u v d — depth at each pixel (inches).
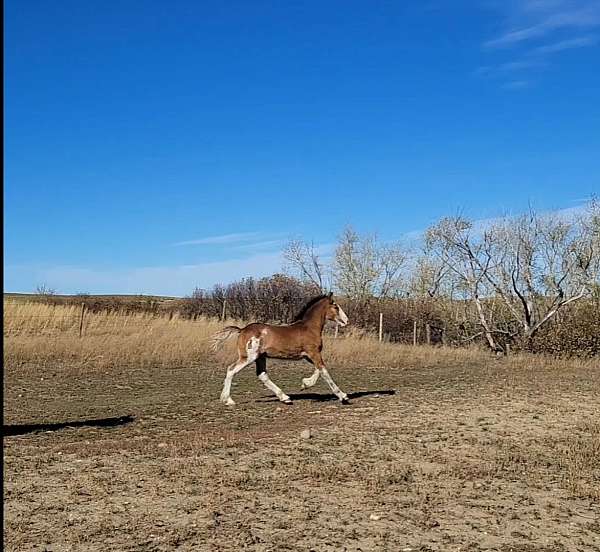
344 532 281.7
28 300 1439.5
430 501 327.0
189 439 462.0
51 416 567.2
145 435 482.6
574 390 743.7
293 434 482.0
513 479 370.0
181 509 307.7
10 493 330.0
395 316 1505.9
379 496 332.5
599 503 331.3
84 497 325.1
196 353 1014.4
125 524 287.9
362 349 1109.7
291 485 348.8
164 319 1291.8
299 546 265.3
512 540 278.4
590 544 275.7
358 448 439.2
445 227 1758.1
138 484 347.3
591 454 430.3
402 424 526.6
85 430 501.7
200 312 1551.4
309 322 629.6
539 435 496.4
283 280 1610.5
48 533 276.1
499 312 1409.9
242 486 344.8
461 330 1456.7
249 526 286.8
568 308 1333.7
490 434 494.9
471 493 342.6
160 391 722.2
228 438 466.3
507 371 978.1
